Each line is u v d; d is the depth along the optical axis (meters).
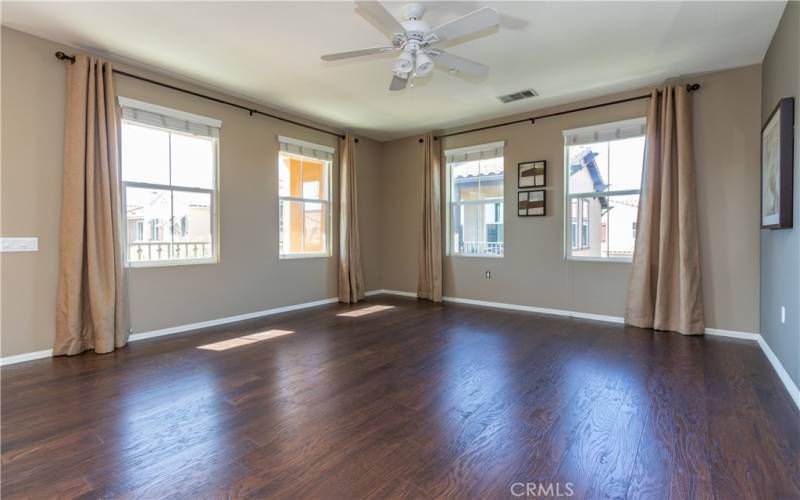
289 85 4.51
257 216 5.18
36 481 1.76
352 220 6.39
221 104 4.74
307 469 1.85
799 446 2.03
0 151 3.27
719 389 2.76
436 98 4.94
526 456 1.95
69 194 3.53
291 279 5.66
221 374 3.09
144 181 4.16
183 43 3.52
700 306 4.21
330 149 6.14
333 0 2.87
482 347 3.81
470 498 1.65
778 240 3.14
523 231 5.58
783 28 3.02
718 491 1.69
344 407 2.51
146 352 3.65
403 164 6.88
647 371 3.13
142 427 2.25
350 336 4.23
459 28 2.64
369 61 3.88
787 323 2.85
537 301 5.49
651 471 1.83
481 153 5.94
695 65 3.99
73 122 3.53
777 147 2.95
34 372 3.12
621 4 2.92
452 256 6.32
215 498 1.65
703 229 4.25
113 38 3.44
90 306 3.62
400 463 1.90
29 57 3.38
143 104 4.03
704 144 4.22
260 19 3.13
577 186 5.16
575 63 3.94
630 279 4.63
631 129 4.70
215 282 4.74
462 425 2.27
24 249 3.39
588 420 2.32
